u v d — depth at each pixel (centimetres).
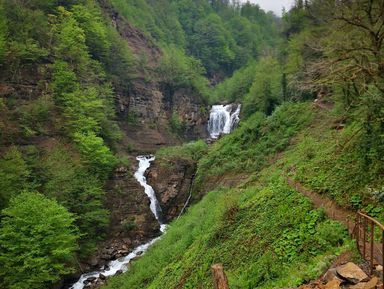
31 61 3738
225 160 3322
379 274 720
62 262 2356
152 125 5412
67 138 3450
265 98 4038
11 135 3119
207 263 1419
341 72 1334
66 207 2688
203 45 10106
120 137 4319
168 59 6431
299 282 845
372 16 1372
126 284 1941
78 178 2992
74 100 3569
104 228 2983
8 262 1961
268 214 1398
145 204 3391
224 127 5825
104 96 4306
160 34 8700
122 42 5456
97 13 5050
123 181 3506
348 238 987
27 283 1948
